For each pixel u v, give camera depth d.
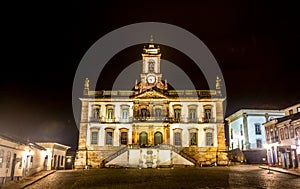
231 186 22.84
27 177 30.84
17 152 28.86
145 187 22.83
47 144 41.72
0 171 24.89
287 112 46.91
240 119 63.16
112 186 23.78
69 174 35.69
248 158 56.09
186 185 23.61
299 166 33.44
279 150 38.91
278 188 21.45
